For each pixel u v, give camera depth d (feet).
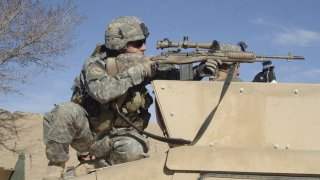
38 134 69.51
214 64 16.19
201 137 14.29
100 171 13.83
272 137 14.35
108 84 16.11
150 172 13.39
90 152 17.40
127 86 16.17
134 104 16.94
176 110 14.67
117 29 17.44
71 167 17.94
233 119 14.44
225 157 13.29
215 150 13.50
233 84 14.62
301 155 13.35
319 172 13.03
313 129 14.37
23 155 20.49
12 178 20.44
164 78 17.57
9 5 63.10
